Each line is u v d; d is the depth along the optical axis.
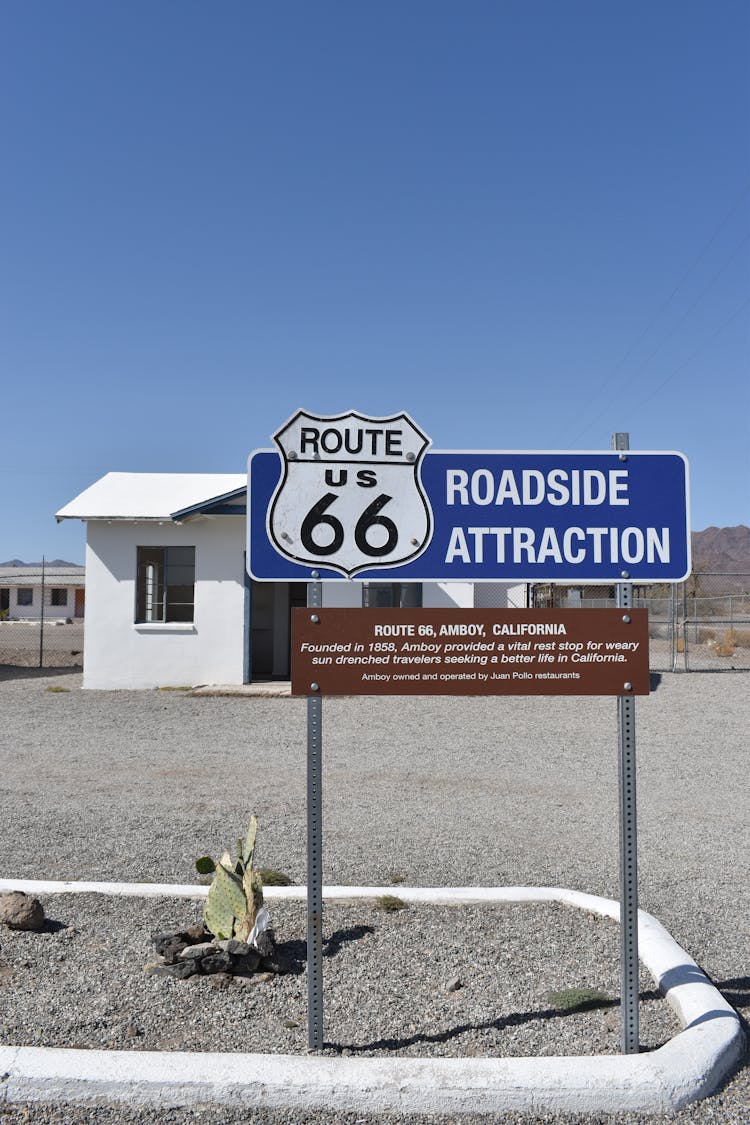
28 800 8.20
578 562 3.99
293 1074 3.28
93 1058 3.36
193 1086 3.24
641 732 12.55
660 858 6.34
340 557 3.94
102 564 17.81
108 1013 3.86
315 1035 3.56
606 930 4.77
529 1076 3.27
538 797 8.47
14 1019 3.79
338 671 3.78
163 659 17.69
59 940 4.60
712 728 12.84
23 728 12.83
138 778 9.36
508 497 4.00
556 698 15.98
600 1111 3.23
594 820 7.53
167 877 5.73
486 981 4.17
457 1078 3.26
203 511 16.72
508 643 3.81
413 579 3.96
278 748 11.33
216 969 4.20
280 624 19.53
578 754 10.87
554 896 5.17
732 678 18.41
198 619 17.69
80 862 6.09
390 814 7.70
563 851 6.49
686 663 19.88
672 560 4.00
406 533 3.97
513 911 5.02
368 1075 3.28
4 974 4.22
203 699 16.03
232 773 9.68
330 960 4.40
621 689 3.78
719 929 4.91
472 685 3.80
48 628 49.50
